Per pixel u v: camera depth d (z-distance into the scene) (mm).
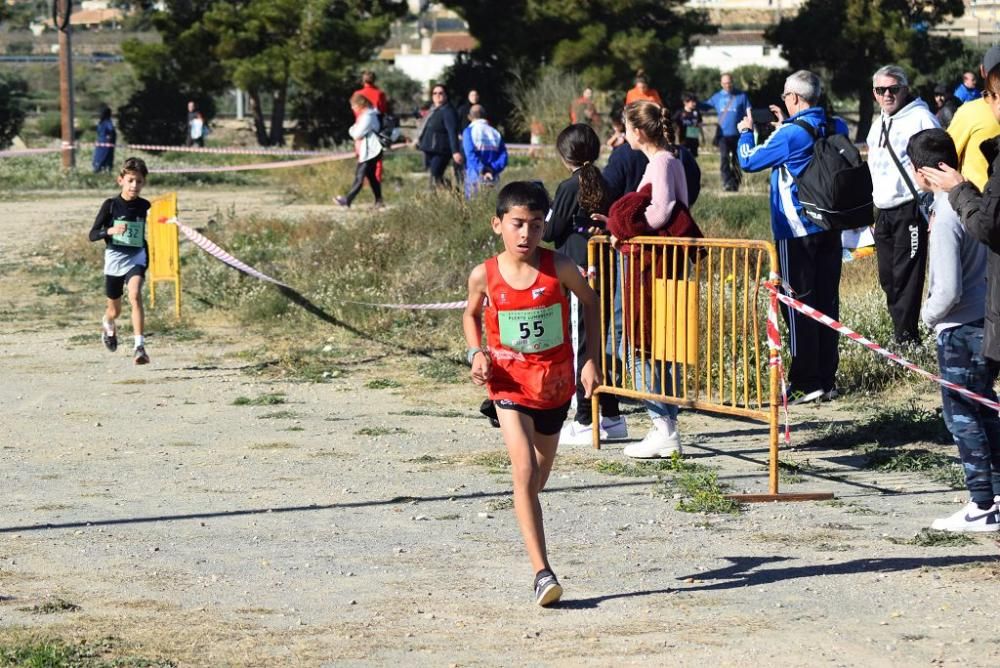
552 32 71125
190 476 13570
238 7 71938
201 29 69562
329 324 22766
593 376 9609
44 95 110938
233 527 11609
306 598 9547
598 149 14719
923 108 17516
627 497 12516
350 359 20438
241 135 81312
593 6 71250
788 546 10734
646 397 13766
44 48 140000
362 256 26578
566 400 9469
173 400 17734
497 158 33000
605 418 15094
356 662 8219
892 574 9883
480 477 13406
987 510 10977
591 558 10484
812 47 73625
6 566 10422
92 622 9000
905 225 17703
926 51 74438
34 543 11102
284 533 11391
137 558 10648
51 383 18859
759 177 40156
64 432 15820
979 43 93625
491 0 72125
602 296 14391
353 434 15539
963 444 10930
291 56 69312
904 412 15477
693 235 13742
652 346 13688
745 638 8531
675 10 80688
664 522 11570
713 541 10922
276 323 23156
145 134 70688
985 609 9047
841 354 18094
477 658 8258
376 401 17656
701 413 16578
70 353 21125
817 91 16438
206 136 72938
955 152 10266
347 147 64625
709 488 12609
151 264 24141
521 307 9250
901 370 17719
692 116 45188
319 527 11586
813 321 16453
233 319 23656
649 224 13648
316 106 72688
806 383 16656
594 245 14367
